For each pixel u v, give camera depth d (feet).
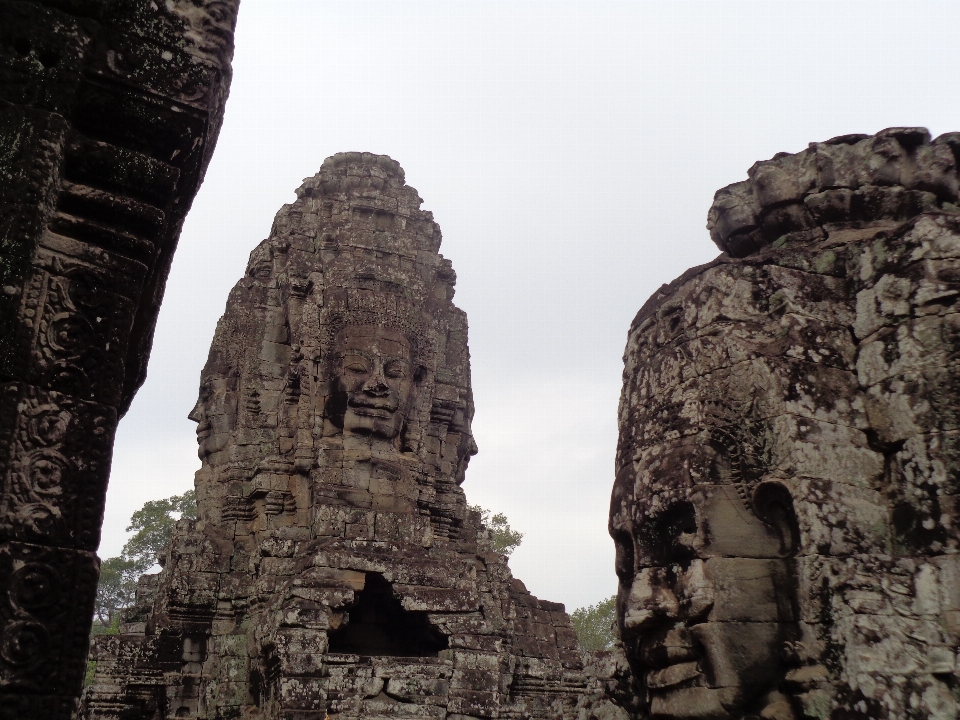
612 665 28.37
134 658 70.54
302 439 74.84
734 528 23.82
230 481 79.77
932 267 24.26
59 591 15.70
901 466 23.40
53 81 17.71
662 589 24.44
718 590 23.34
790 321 25.27
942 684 20.57
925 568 21.72
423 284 79.20
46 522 15.87
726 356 25.46
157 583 81.20
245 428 81.56
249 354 83.87
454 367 86.79
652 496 25.22
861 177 27.71
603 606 161.58
